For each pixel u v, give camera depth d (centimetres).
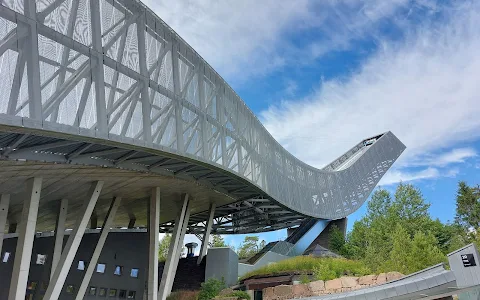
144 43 2644
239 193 4722
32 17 1862
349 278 2855
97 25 2262
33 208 2388
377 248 4269
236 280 4266
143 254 3809
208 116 3400
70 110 1997
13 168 2208
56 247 3080
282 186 5725
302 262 3897
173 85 2897
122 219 4919
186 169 3266
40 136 1967
